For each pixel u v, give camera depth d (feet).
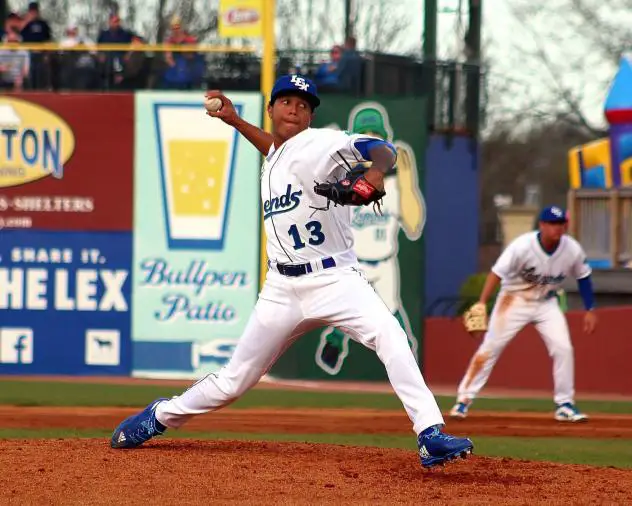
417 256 188.34
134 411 134.51
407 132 188.55
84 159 185.37
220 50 187.93
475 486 70.33
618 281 192.75
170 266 184.44
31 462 74.90
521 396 169.89
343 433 116.37
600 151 241.96
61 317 185.78
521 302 129.18
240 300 183.21
